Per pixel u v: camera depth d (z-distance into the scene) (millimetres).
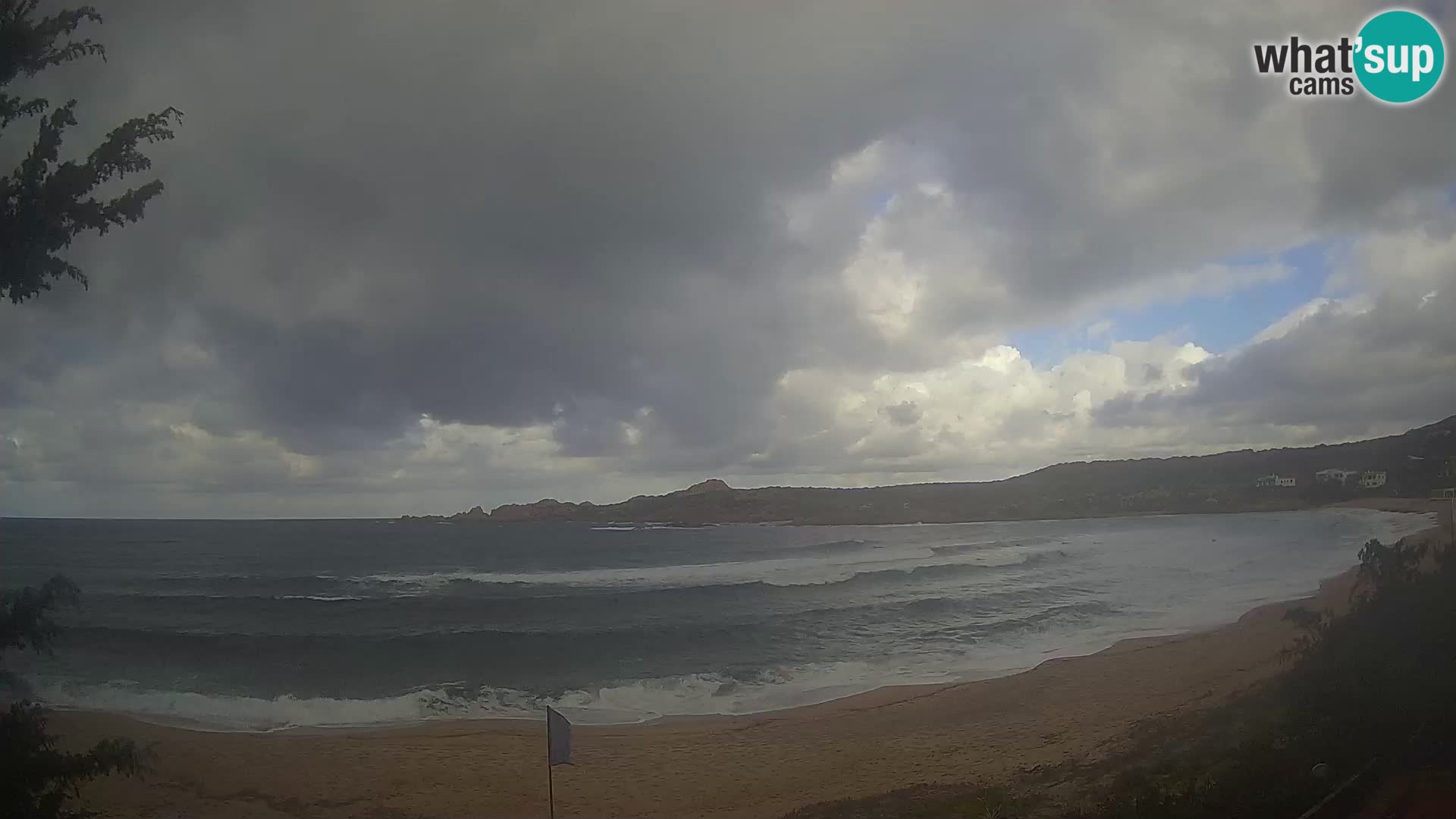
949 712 14805
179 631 23672
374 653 20734
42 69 5676
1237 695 11633
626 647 21422
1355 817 5934
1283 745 7746
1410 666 8664
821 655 20469
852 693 16703
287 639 22484
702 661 19953
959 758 11789
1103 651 19859
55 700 16016
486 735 13836
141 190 5820
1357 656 9570
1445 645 9008
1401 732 7344
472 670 18953
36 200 5336
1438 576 10836
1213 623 22828
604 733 13953
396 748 13047
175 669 19125
